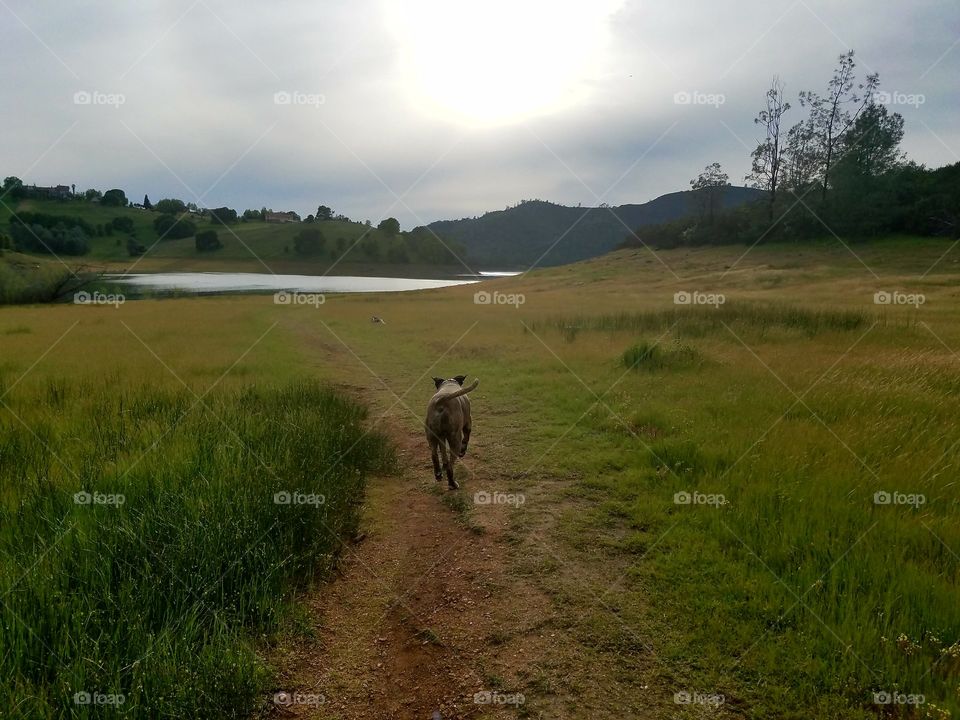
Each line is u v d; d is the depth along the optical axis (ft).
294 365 53.42
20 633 12.78
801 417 29.73
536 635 14.75
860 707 11.65
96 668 12.38
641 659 13.58
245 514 18.89
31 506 18.94
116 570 15.89
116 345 61.21
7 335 69.26
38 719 11.15
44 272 165.58
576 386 41.34
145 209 532.32
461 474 26.55
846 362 40.98
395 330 82.38
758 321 64.28
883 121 209.26
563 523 20.75
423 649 14.66
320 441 27.58
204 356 55.57
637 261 238.68
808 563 16.17
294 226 505.66
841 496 20.11
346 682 13.53
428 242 496.23
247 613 15.49
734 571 16.51
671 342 49.75
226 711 12.29
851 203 202.08
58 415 30.81
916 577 14.92
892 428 26.21
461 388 24.41
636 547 18.70
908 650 12.74
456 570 18.31
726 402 33.14
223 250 428.15
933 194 191.62
